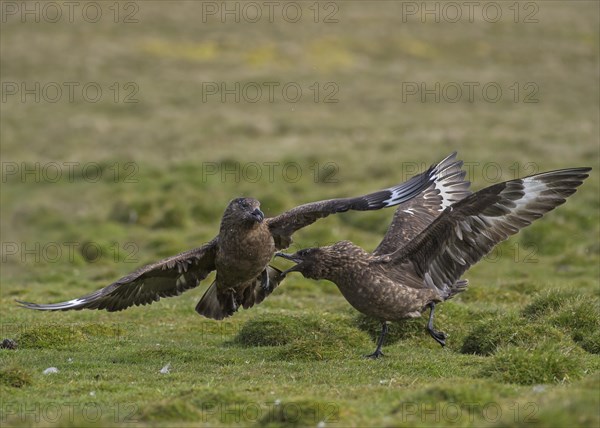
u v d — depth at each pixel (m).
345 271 12.32
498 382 11.12
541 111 46.03
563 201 11.55
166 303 18.27
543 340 12.41
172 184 30.78
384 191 12.97
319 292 19.41
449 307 15.12
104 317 17.11
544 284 18.75
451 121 43.34
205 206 27.83
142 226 27.38
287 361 13.08
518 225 11.62
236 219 11.97
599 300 16.69
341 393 10.61
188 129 42.47
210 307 13.20
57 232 27.41
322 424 9.20
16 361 13.02
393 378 11.59
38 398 10.66
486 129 40.91
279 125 43.06
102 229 26.78
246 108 47.66
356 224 25.56
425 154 34.22
